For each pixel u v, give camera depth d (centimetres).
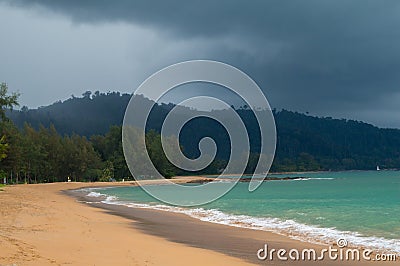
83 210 2870
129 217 2539
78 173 10000
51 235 1523
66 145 9981
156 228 2048
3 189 5341
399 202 3556
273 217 2516
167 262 1196
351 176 12325
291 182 8844
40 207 2791
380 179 9706
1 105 6575
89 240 1487
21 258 1061
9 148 6825
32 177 9344
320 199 4041
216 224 2209
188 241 1666
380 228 2012
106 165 10225
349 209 2980
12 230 1580
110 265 1095
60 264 1046
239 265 1218
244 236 1795
